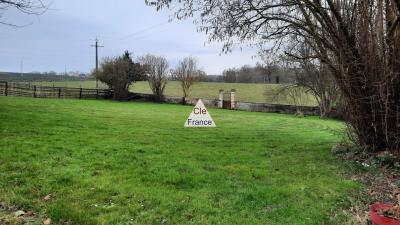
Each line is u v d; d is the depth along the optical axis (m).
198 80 54.31
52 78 75.62
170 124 17.84
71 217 4.82
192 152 9.94
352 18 8.75
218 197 5.90
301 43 10.95
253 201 5.74
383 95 8.48
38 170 7.00
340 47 8.77
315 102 42.94
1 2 12.66
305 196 6.07
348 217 5.15
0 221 4.67
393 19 8.38
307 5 8.84
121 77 45.22
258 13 9.93
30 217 4.86
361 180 7.22
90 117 18.69
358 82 8.85
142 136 12.76
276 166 8.40
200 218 4.98
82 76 76.94
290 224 4.86
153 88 47.34
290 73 38.78
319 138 14.59
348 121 9.64
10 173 6.72
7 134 10.98
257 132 16.28
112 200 5.56
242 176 7.32
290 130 18.25
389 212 4.84
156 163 8.21
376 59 8.60
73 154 8.72
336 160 9.20
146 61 48.09
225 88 59.78
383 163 8.32
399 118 8.66
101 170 7.33
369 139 9.20
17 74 75.50
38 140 10.29
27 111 18.50
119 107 30.33
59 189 5.96
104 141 10.98
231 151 10.40
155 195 5.83
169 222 4.83
